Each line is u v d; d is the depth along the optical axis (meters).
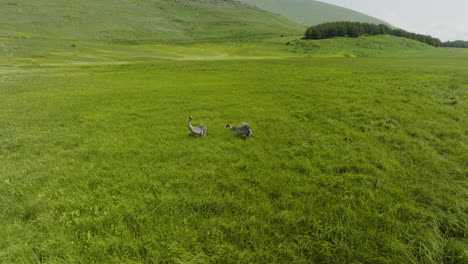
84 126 11.48
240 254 3.89
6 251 4.11
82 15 186.50
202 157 7.60
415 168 6.29
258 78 28.28
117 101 17.00
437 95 14.46
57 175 6.72
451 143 7.62
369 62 47.31
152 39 172.25
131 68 46.28
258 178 6.18
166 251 4.04
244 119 12.02
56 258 3.97
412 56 90.38
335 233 4.29
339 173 6.32
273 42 157.38
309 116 11.80
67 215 4.99
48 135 10.24
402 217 4.60
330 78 25.20
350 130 9.42
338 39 133.50
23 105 15.88
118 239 4.29
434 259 3.73
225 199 5.30
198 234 4.37
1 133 10.42
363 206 4.92
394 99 13.76
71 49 88.88
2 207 5.37
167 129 10.79
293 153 7.67
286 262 3.82
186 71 39.84
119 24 188.75
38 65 52.25
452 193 5.20
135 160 7.58
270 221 4.64
